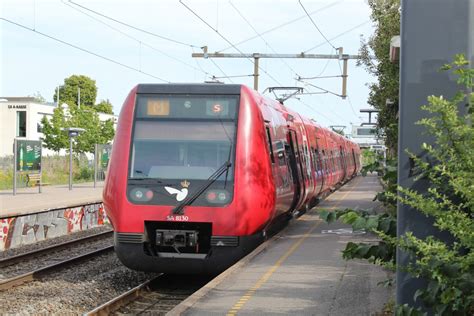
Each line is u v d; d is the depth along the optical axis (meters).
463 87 5.52
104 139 60.91
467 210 5.10
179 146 11.45
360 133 59.59
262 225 11.50
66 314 9.76
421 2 5.64
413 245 5.09
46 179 41.59
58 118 58.09
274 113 13.95
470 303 4.66
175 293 11.39
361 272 10.09
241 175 11.15
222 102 11.67
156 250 11.21
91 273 13.38
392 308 7.42
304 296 8.42
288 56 28.12
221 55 27.80
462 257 4.57
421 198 4.93
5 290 11.37
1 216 17.20
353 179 54.59
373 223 6.03
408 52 5.65
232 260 10.97
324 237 14.65
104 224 24.62
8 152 65.75
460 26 5.58
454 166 4.87
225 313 7.57
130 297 10.59
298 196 16.91
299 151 17.77
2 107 66.19
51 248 16.52
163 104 11.74
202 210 10.97
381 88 23.58
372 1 21.98
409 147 5.61
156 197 11.07
